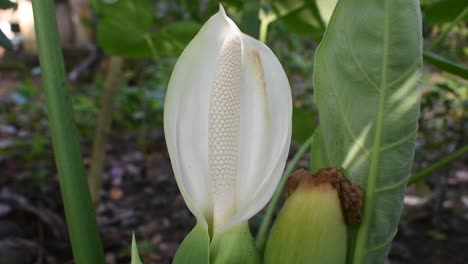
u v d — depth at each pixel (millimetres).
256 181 506
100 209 1828
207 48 500
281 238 486
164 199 1921
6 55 4070
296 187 498
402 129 493
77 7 4117
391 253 1576
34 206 1690
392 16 476
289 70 3018
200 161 511
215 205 504
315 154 530
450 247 1623
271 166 500
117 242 1586
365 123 501
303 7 811
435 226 1733
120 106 2635
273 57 497
